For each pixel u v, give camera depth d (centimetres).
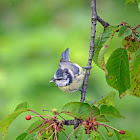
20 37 1218
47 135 498
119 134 470
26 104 486
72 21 1242
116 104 744
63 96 995
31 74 1077
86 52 1157
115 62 539
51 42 1179
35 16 1265
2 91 1046
